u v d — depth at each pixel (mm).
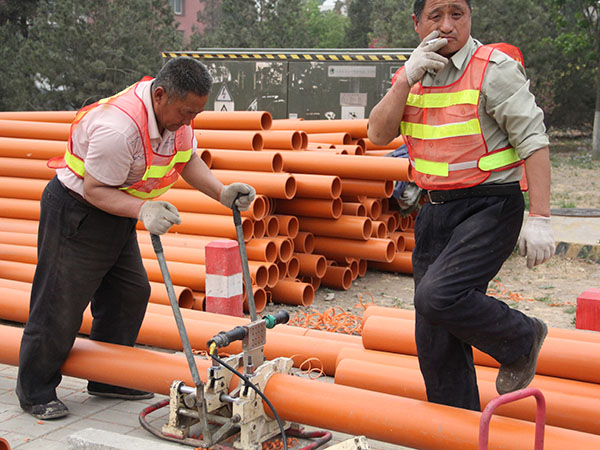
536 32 22250
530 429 3205
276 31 28062
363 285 8211
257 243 6863
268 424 3719
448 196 3281
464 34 3170
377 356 4684
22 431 4027
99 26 22172
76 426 4109
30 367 4137
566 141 26688
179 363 4074
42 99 21969
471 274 3146
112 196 3584
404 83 3195
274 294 7180
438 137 3258
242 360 3771
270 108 12055
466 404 3508
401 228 9008
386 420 3414
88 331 5613
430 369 3477
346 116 11594
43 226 3969
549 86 24062
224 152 7414
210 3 43344
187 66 3494
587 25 21281
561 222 10641
